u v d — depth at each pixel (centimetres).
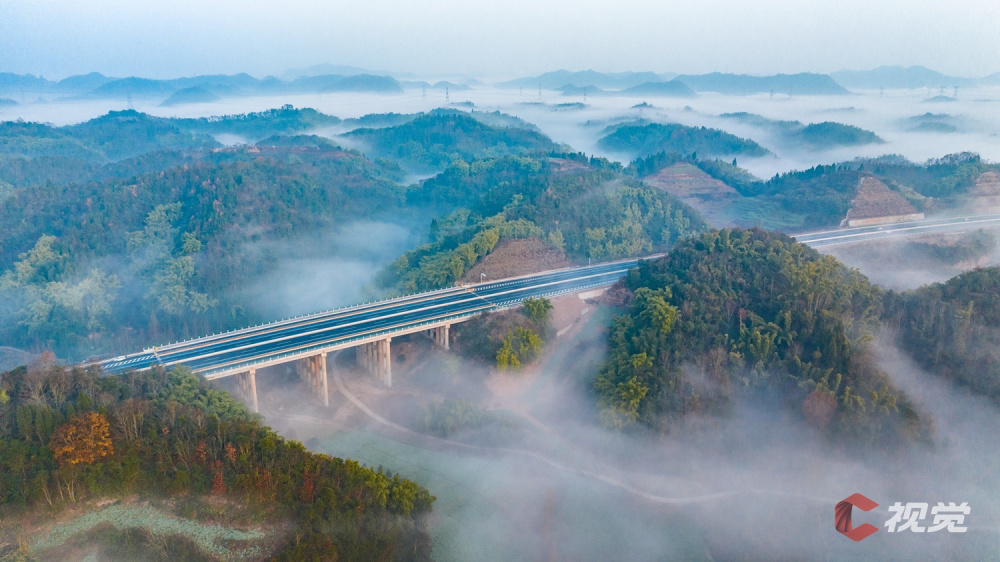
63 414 15162
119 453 13975
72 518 13112
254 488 13762
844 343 19475
